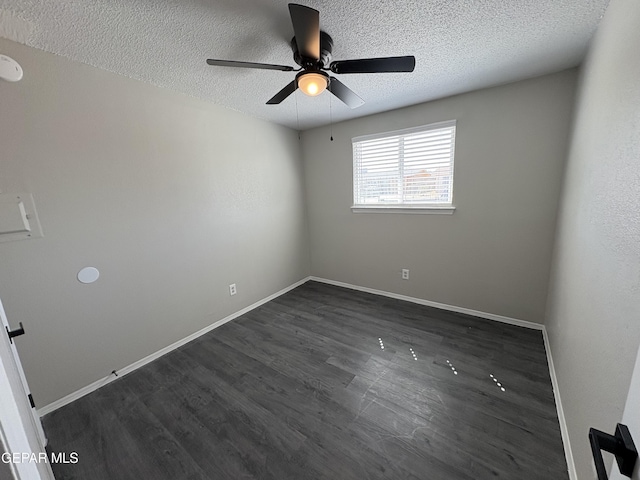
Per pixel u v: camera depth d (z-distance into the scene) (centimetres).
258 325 273
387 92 236
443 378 185
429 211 281
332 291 359
